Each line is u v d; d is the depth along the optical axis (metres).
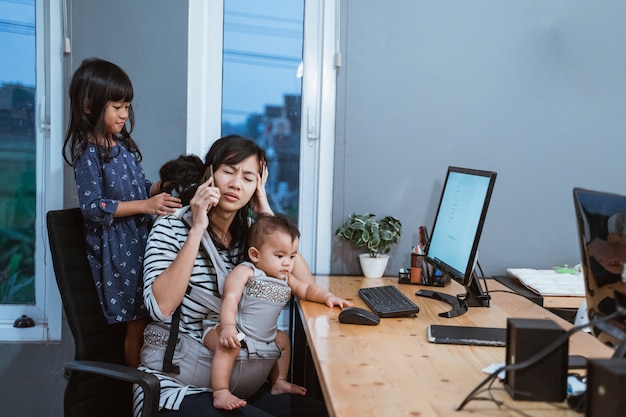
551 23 2.73
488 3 2.70
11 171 2.60
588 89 2.76
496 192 2.77
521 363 1.18
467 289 2.10
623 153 2.79
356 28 2.67
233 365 1.84
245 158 1.95
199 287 1.92
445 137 2.73
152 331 1.91
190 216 1.97
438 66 2.71
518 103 2.74
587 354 1.58
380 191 2.72
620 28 2.75
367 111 2.70
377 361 1.48
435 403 1.21
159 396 1.62
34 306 2.64
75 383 1.75
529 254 2.79
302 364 2.45
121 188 2.14
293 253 1.96
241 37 2.71
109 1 2.55
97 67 2.08
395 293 2.15
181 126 2.63
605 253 1.27
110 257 2.07
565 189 2.78
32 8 2.56
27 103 2.59
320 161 2.70
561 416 1.14
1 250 2.63
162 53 2.60
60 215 1.88
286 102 2.76
